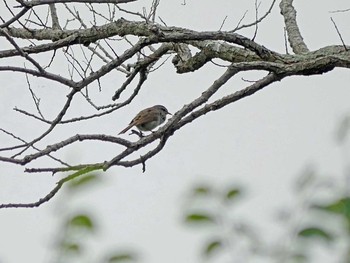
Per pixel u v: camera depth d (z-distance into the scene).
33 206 10.51
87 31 12.66
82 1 11.20
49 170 10.39
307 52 11.98
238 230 3.99
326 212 3.71
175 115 11.30
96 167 8.50
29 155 10.39
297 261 3.76
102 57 13.88
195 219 4.07
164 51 13.92
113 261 4.09
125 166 11.40
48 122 12.13
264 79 11.56
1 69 10.88
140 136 11.58
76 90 11.46
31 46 12.66
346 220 3.67
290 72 11.45
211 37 11.73
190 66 13.34
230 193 4.12
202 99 11.36
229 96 11.51
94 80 11.69
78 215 4.23
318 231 3.68
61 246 4.22
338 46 11.61
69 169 8.17
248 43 11.70
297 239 3.77
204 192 4.14
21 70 10.95
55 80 11.27
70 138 10.69
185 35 11.80
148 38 11.88
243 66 11.30
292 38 13.05
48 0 11.27
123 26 12.41
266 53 11.76
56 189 10.43
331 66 11.46
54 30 13.78
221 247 3.97
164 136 11.27
